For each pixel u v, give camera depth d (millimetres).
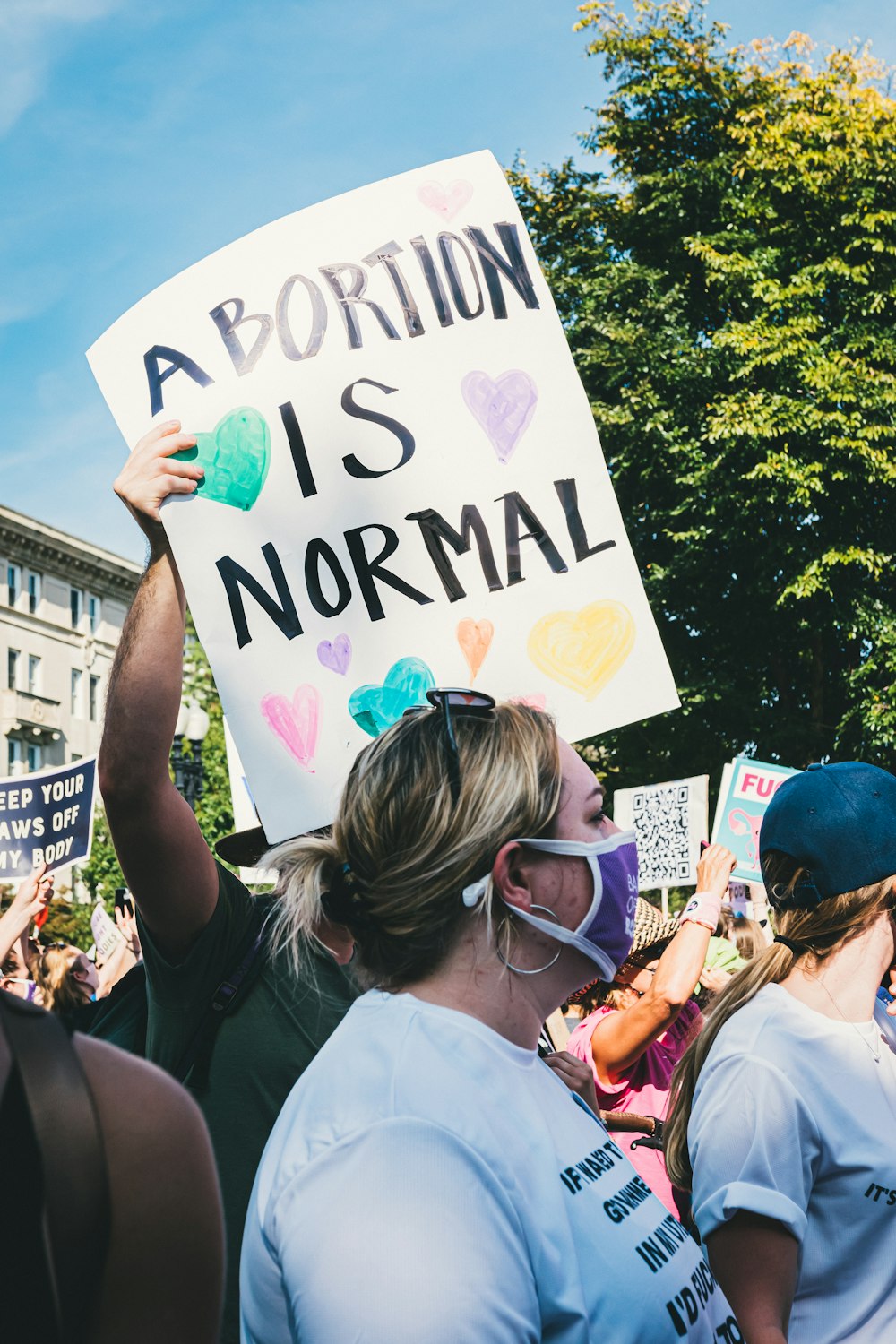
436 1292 1096
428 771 1381
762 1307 1686
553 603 2242
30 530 44062
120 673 1961
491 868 1359
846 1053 1821
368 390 2297
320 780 2193
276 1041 1972
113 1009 2197
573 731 2201
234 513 2217
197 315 2324
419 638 2240
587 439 2283
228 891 2072
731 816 7277
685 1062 1965
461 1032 1305
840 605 16188
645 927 3256
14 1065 788
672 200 17625
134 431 2293
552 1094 1386
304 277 2330
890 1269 1743
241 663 2195
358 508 2266
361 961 1426
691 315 18031
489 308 2322
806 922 1902
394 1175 1155
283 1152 1231
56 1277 787
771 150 17531
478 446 2285
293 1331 1160
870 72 18422
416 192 2363
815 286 16750
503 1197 1180
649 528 17391
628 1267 1262
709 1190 1753
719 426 15672
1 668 43062
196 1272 895
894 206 17641
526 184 19078
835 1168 1754
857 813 1907
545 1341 1189
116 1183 853
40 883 4746
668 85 17984
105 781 1914
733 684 16734
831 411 15922
